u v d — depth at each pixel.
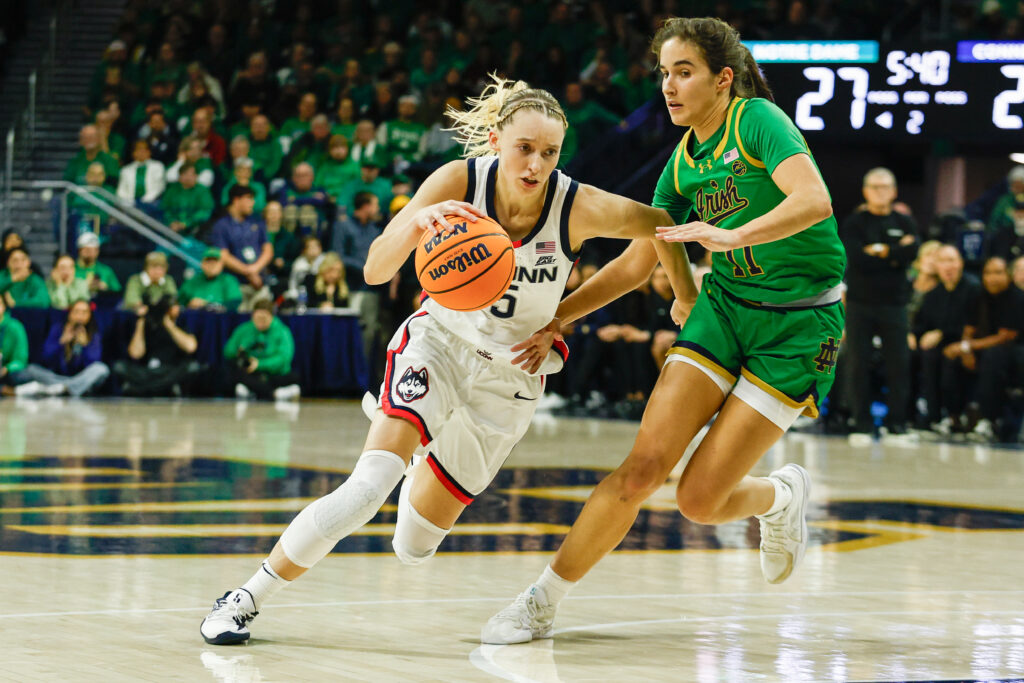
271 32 22.92
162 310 17.94
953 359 14.31
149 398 17.94
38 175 22.56
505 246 4.28
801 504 5.28
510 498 8.55
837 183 17.91
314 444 11.80
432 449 4.61
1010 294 14.06
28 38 24.27
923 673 4.06
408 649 4.30
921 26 17.42
